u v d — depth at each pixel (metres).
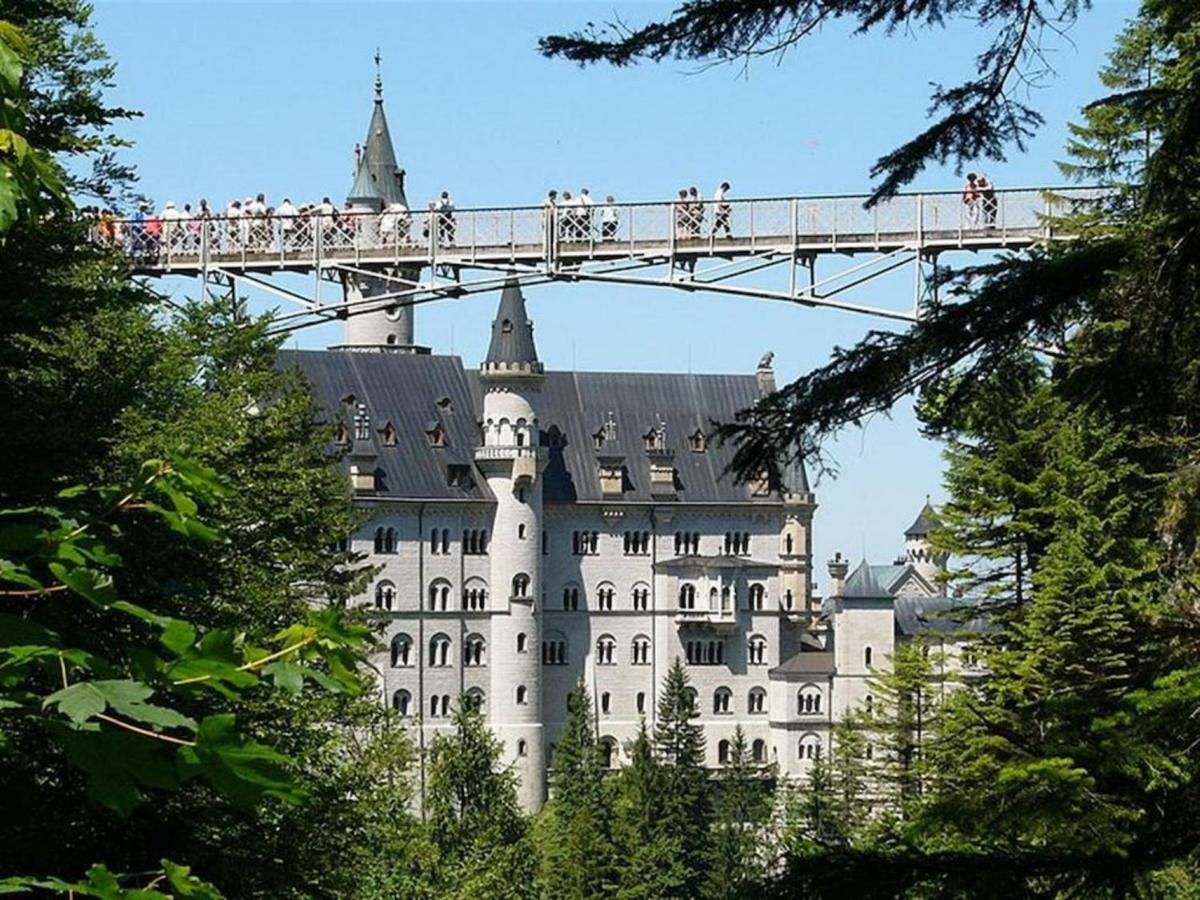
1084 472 46.59
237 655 11.57
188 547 23.80
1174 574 35.78
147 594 23.55
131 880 14.60
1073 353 23.17
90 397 28.17
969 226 74.88
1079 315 21.05
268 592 48.88
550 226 80.69
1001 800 23.16
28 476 24.95
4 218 11.70
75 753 10.89
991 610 56.62
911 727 73.12
